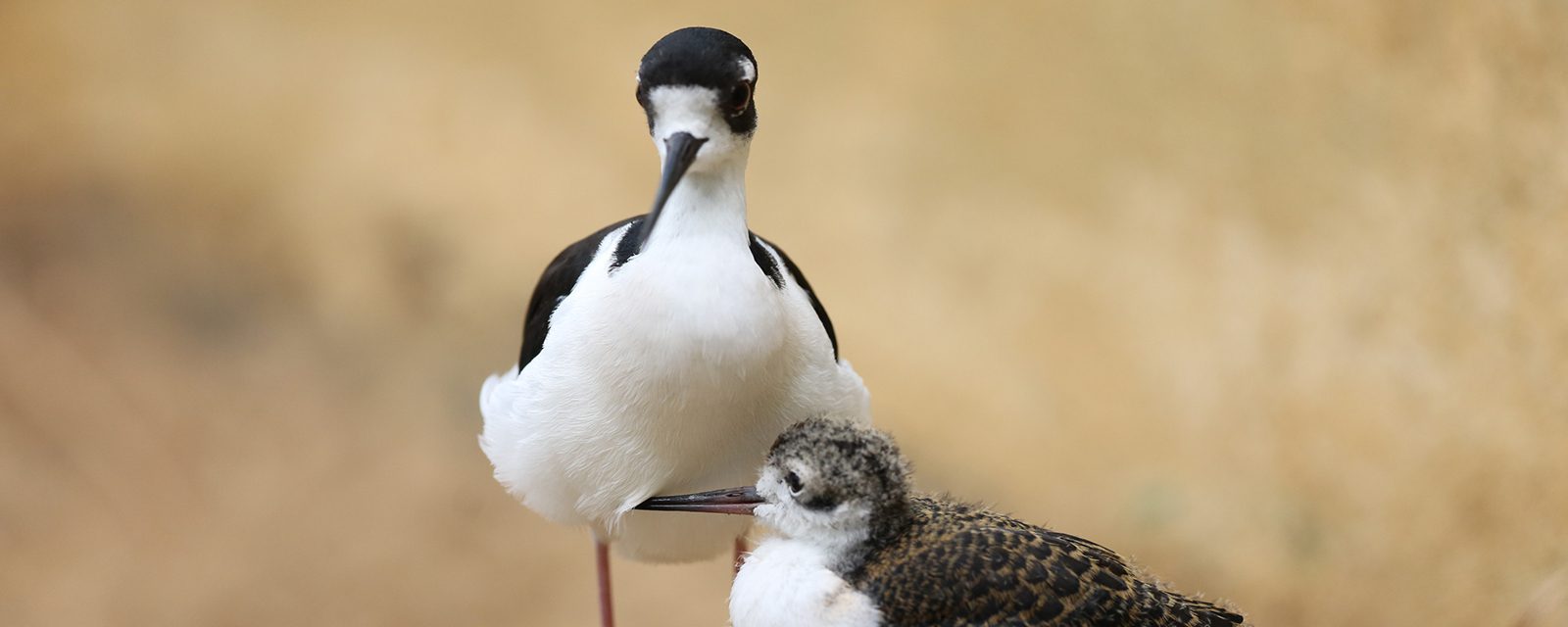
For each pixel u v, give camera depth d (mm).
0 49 18156
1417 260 12219
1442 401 11719
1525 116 11680
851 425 6730
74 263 16844
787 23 16688
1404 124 12672
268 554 14539
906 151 15586
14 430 15492
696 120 6270
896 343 14328
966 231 14961
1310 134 13484
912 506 6906
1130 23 15383
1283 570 11977
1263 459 12547
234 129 17547
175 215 17125
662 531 7293
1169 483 12867
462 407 15258
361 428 15312
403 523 14609
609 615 8109
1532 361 11266
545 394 6770
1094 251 14438
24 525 14844
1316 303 12836
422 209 16484
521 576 14164
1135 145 14781
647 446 6672
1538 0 11617
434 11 18062
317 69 17875
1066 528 12898
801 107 16062
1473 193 11922
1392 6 12969
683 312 6320
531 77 17281
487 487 14773
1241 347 13141
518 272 15844
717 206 6414
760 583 6566
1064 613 6484
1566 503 10734
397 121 17219
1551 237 11328
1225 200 13883
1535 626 10375
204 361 16031
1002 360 14086
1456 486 11375
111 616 14273
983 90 15781
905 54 16234
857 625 6379
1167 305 13773
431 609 14055
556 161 16547
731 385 6434
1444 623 10984
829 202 15367
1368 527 11758
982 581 6461
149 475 15188
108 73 18141
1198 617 6875
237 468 15156
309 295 16391
